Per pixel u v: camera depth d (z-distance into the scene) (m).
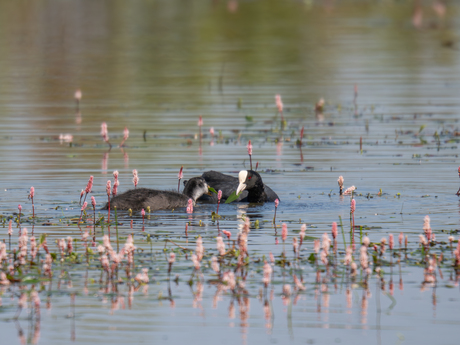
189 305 9.05
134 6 54.22
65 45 40.28
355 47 39.78
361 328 8.36
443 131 22.53
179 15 50.69
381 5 54.12
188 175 17.28
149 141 21.62
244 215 13.73
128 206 14.03
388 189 15.70
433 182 16.30
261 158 19.31
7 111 26.20
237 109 26.72
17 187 15.84
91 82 31.83
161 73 33.88
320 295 9.34
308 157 19.33
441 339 8.07
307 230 12.43
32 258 10.48
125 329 8.37
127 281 9.86
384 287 9.55
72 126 23.84
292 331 8.32
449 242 11.43
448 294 9.29
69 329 8.38
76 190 15.63
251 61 36.56
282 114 24.48
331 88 30.50
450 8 52.12
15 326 8.48
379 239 11.75
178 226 12.83
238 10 52.66
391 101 27.78
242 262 10.32
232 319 8.65
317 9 53.28
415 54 37.81
